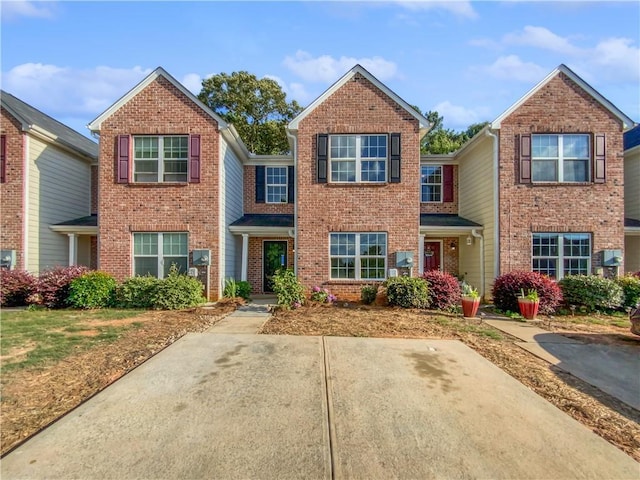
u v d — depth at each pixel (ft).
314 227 38.78
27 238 40.52
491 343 22.47
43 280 33.58
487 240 41.70
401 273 38.37
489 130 39.83
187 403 13.44
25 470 9.48
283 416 12.57
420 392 14.80
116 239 39.01
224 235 41.16
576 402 14.39
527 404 13.97
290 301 33.32
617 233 38.63
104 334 22.90
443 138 100.48
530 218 39.09
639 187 44.39
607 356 20.25
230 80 87.04
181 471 9.55
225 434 11.37
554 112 39.11
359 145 39.14
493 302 36.60
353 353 19.66
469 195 46.83
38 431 11.40
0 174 40.29
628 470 10.05
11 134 40.37
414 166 38.63
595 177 38.63
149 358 18.47
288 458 10.20
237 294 41.55
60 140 44.16
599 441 11.53
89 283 33.19
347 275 38.78
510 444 11.18
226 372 16.62
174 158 39.50
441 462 10.17
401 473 9.64
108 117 39.34
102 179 39.11
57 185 44.91
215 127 39.22
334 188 38.81
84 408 12.92
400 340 22.48
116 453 10.29
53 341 21.11
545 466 10.12
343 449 10.69
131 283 33.78
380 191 38.65
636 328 23.31
